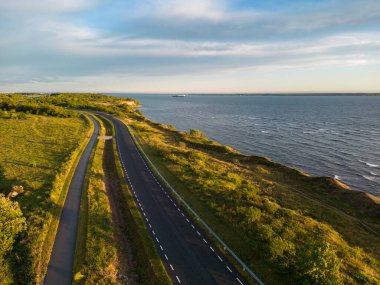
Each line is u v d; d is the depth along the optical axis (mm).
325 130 153250
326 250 27031
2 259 28672
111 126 114562
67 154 67938
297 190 54375
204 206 42031
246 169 67062
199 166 62625
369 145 115188
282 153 103500
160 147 78812
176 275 27938
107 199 44562
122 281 27047
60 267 28859
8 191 46188
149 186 50031
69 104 190875
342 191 51812
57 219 37875
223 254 31203
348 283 27094
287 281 26828
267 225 36188
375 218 43312
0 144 77375
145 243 32688
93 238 33219
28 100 193250
